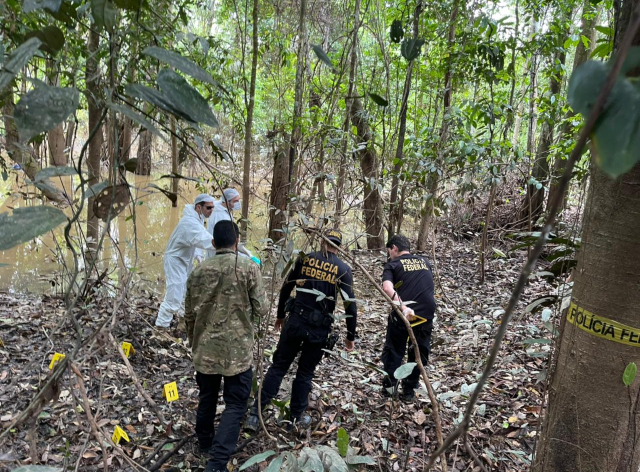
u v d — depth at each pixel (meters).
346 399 3.59
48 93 0.70
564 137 6.51
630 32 0.39
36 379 3.43
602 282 1.35
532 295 5.84
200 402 2.85
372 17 7.61
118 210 1.04
